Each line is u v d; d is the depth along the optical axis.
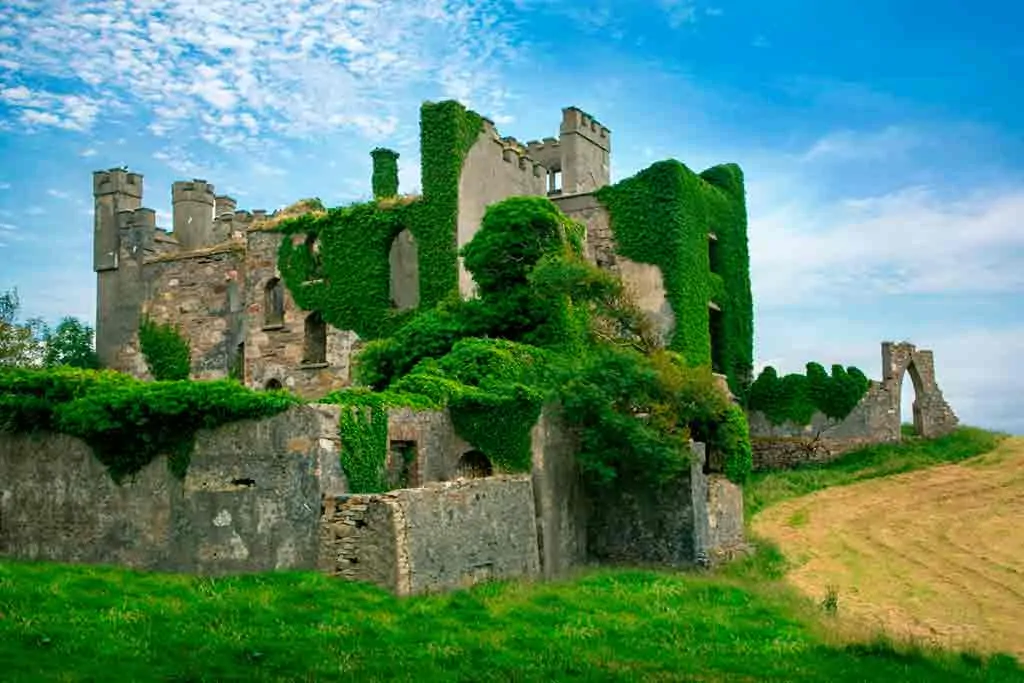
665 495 32.00
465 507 24.67
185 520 23.03
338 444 23.55
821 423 52.19
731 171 51.09
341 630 18.80
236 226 58.22
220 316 49.47
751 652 20.30
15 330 50.25
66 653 16.23
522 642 19.34
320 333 43.00
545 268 33.72
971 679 19.58
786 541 38.53
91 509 23.86
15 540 24.62
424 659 17.55
